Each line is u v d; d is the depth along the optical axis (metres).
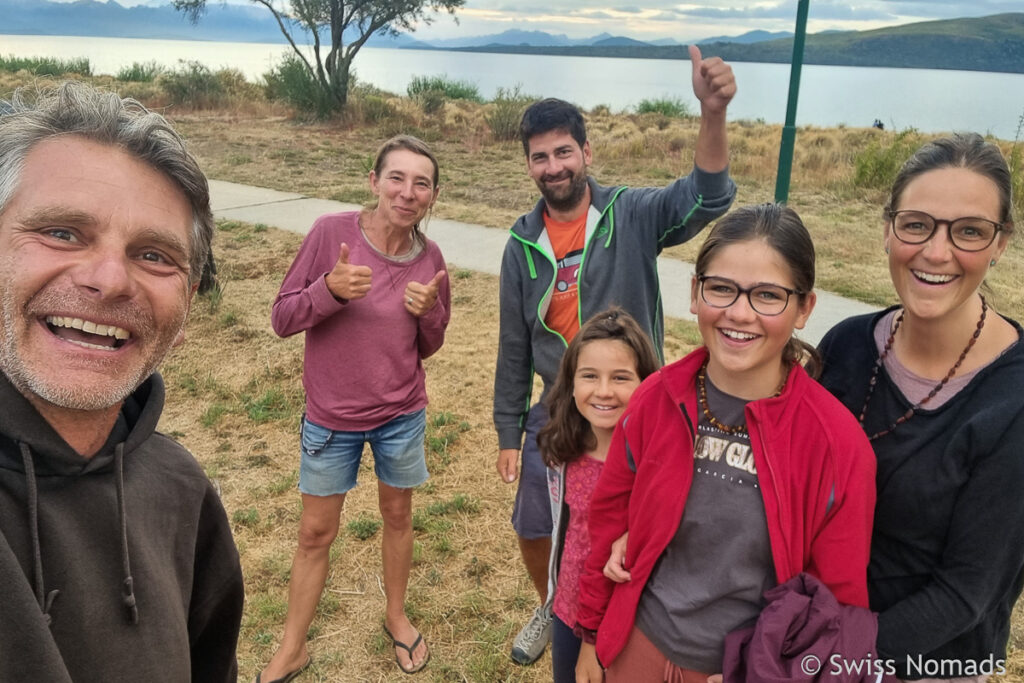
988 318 1.58
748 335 1.63
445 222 9.75
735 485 1.69
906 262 1.57
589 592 2.02
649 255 2.75
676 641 1.75
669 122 23.50
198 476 1.37
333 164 14.20
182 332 1.25
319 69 20.38
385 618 3.28
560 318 2.82
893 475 1.60
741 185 13.15
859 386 1.73
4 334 1.07
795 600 1.56
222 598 1.51
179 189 1.19
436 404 5.23
